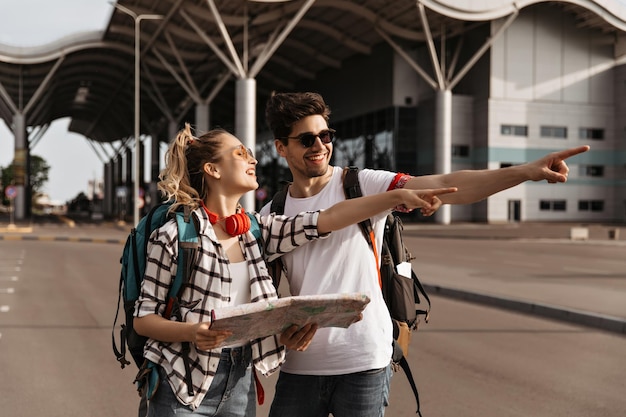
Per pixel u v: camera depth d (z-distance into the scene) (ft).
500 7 153.58
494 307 32.73
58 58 192.65
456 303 34.22
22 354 22.25
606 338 24.82
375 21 159.63
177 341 6.87
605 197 182.50
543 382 18.29
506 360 21.08
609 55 182.09
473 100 176.24
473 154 176.65
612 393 17.15
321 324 7.25
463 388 17.71
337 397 8.18
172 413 7.05
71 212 375.66
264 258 7.71
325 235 7.73
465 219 175.52
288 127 8.46
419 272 46.93
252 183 7.74
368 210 7.38
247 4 139.44
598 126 181.16
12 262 60.44
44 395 17.30
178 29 159.63
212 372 7.09
